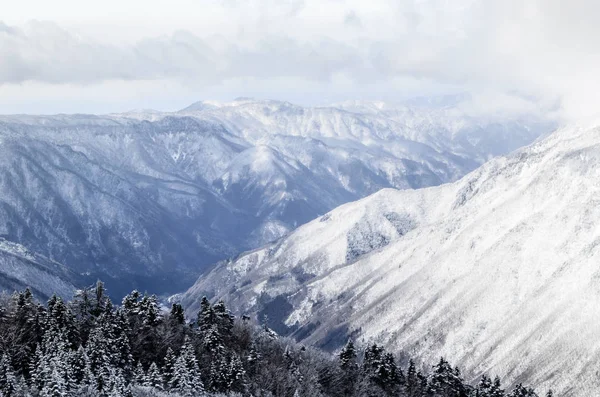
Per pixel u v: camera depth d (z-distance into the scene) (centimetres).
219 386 11881
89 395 10169
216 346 12656
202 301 13725
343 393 14175
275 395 12775
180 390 11206
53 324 11312
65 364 10119
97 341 11094
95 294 13000
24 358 10800
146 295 12862
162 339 12512
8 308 12012
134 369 11556
